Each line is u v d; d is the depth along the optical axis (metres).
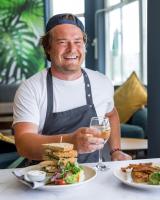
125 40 5.19
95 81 1.88
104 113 1.89
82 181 1.22
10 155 2.19
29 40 6.12
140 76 4.71
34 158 1.49
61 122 1.74
